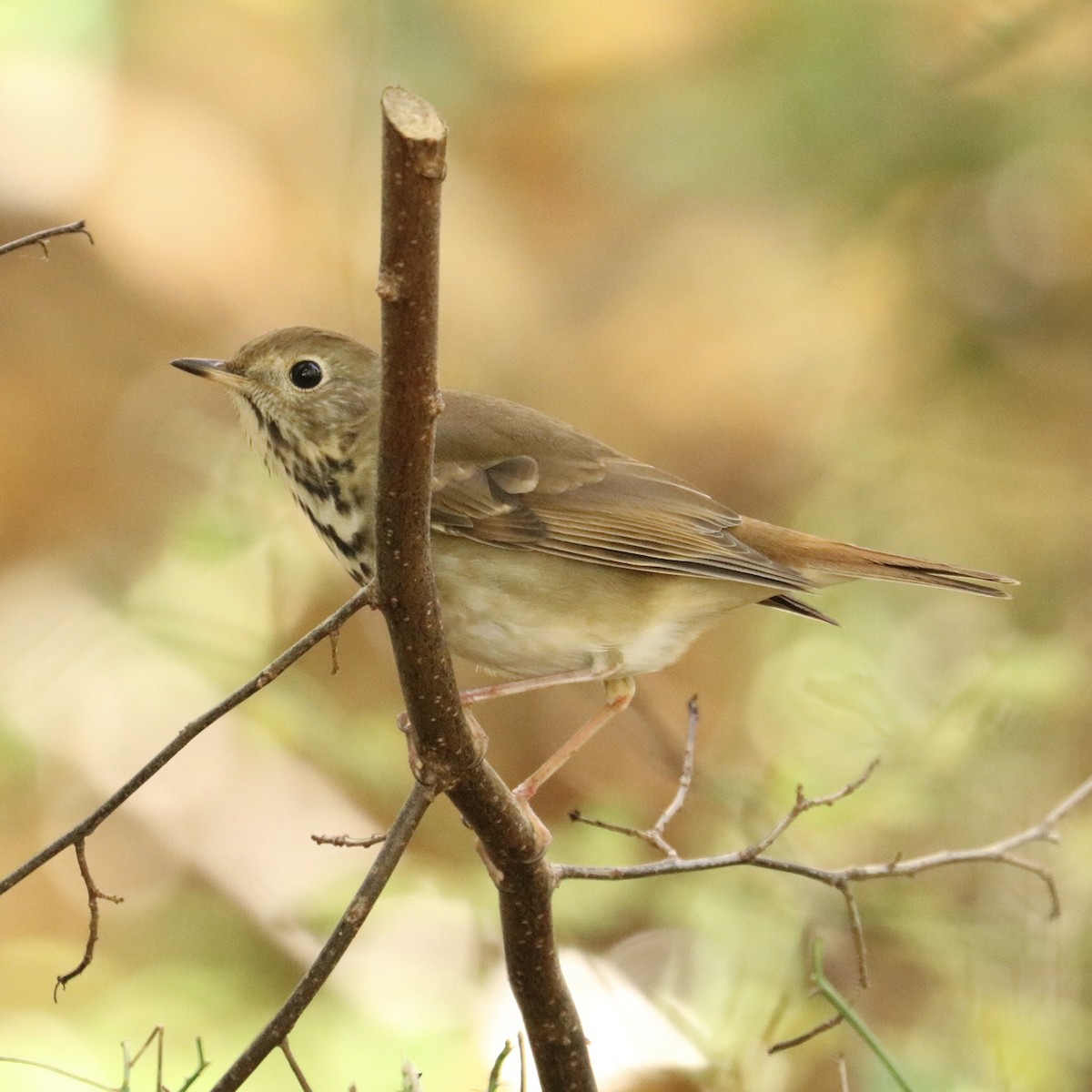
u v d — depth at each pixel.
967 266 13.91
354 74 13.98
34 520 13.88
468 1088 10.45
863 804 9.51
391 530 5.35
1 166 14.20
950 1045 9.57
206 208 14.40
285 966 11.55
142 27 14.55
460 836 11.13
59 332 14.31
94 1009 11.23
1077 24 12.48
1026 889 9.73
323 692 11.92
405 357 5.08
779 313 15.12
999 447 13.67
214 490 12.00
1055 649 10.19
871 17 12.42
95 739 13.03
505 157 15.16
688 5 13.94
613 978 10.52
